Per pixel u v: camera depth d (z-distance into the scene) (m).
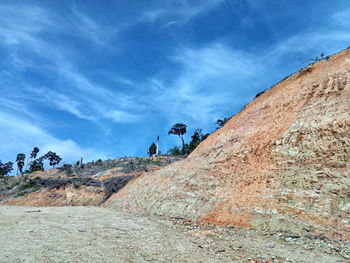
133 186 28.42
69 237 12.88
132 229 15.09
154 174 26.86
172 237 13.10
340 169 13.59
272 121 20.05
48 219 17.83
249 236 12.48
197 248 11.11
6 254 9.94
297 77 22.52
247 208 14.98
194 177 20.89
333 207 12.36
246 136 21.02
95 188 36.09
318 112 17.17
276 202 14.16
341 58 20.36
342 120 15.30
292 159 15.82
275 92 23.66
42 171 65.00
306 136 16.25
